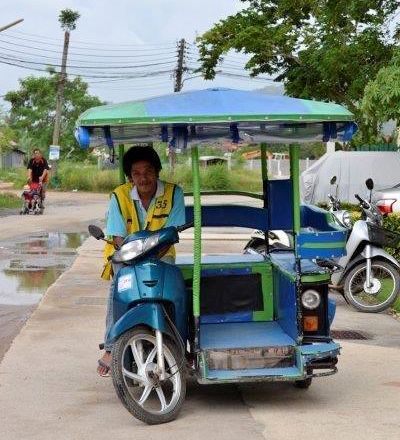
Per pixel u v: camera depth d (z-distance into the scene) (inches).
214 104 220.2
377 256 381.1
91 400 239.5
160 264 222.8
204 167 1758.1
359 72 786.2
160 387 220.7
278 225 258.5
